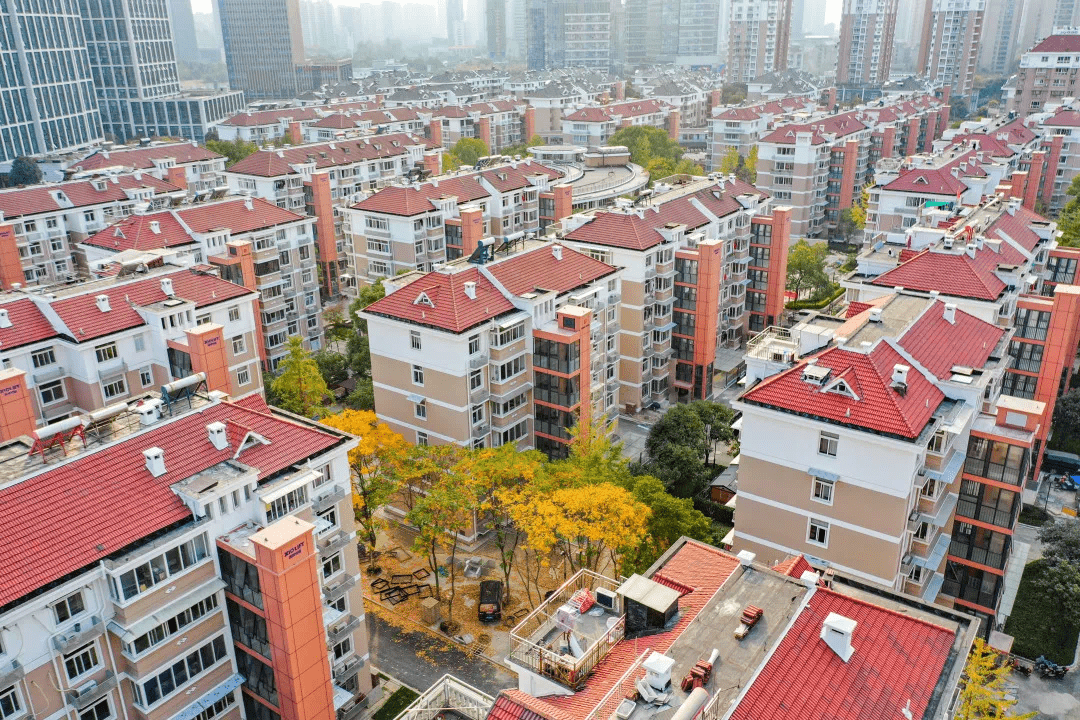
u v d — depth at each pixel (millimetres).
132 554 45062
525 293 83562
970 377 60438
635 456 96375
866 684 37625
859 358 58656
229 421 54281
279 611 46375
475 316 78938
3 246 113000
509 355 81062
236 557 47938
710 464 95562
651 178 192875
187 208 113812
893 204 141625
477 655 66062
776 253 124188
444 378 79375
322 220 151625
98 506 46625
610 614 43906
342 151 174500
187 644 48219
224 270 105188
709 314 105750
